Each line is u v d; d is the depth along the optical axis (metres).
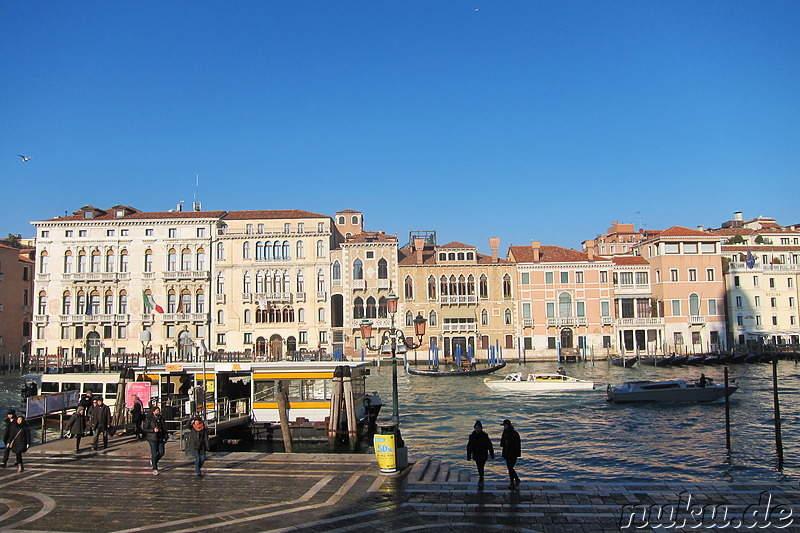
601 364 59.97
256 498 12.65
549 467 20.08
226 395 25.47
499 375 51.19
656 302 67.50
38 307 63.06
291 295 63.31
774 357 20.08
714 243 67.50
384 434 14.48
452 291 64.94
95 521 11.33
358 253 63.88
